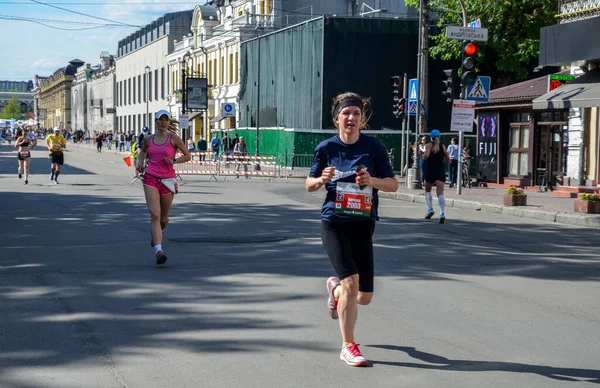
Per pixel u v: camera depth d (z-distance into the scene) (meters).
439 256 11.12
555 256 11.51
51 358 5.77
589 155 24.39
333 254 5.65
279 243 12.22
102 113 118.44
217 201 20.78
